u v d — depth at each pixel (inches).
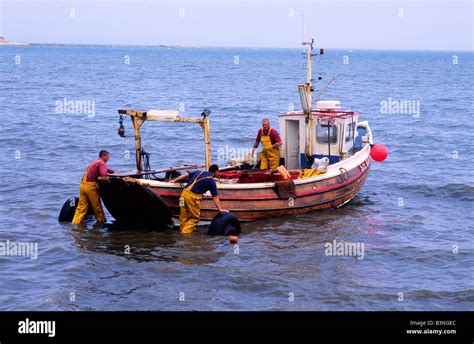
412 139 1269.7
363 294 437.1
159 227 588.7
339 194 661.9
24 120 1434.5
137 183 543.5
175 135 1262.3
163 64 5880.9
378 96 2456.9
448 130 1423.5
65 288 440.5
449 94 2588.6
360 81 3565.5
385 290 445.7
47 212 637.9
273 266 488.7
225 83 3127.5
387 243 552.7
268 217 612.7
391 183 819.4
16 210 642.8
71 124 1397.6
